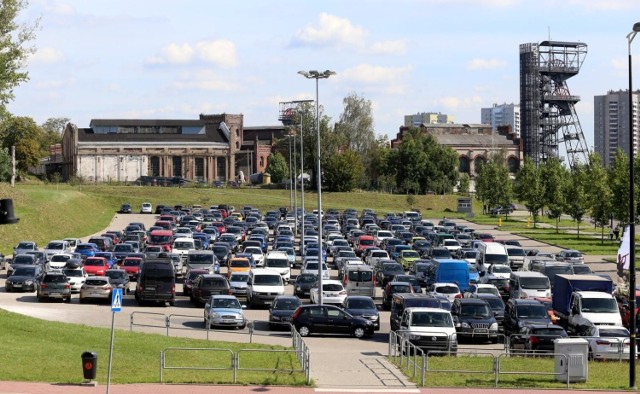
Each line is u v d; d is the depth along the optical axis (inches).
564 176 5187.0
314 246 3353.8
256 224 4534.9
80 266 2571.4
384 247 3649.1
